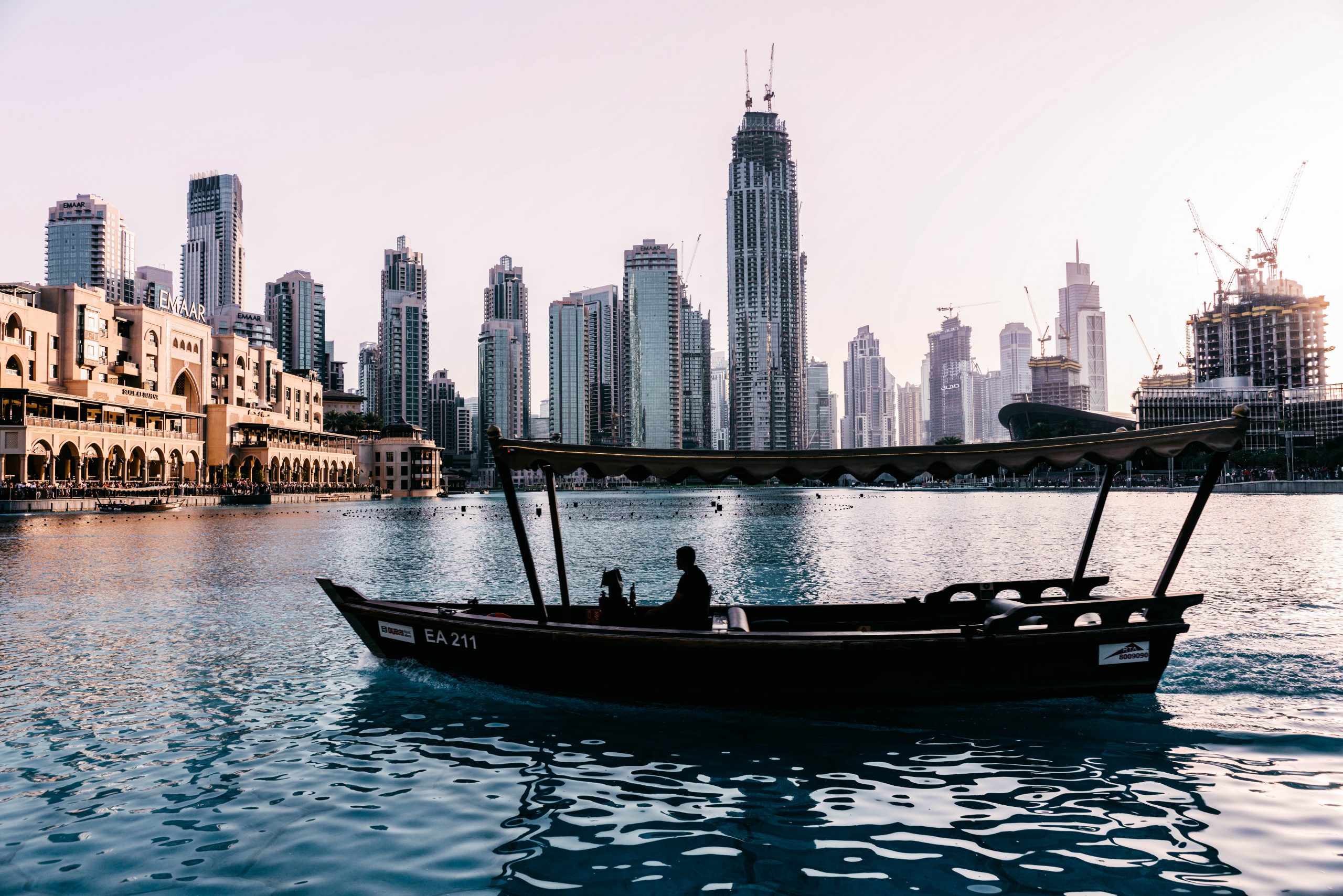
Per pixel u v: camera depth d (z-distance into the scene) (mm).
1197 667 11328
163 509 78000
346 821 6574
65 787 7395
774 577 24375
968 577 23828
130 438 89062
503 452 9039
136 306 100875
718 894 5332
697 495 193125
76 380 87375
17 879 5590
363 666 12148
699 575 10125
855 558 30547
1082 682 9383
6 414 75562
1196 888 5348
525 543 9672
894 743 8344
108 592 21031
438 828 6418
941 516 68438
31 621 16469
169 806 6934
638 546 38969
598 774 7578
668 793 7102
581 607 11352
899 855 5887
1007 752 8062
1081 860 5770
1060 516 64625
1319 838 6078
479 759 8055
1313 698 9891
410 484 155500
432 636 10672
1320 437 158750
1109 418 187750
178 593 20812
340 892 5387
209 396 117562
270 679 11391
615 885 5465
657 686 9422
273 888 5457
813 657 9023
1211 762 7742
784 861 5805
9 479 73438
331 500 122438
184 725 9273
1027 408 199500
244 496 96938
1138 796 6941
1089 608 9391
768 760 7918
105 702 10266
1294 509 66688
